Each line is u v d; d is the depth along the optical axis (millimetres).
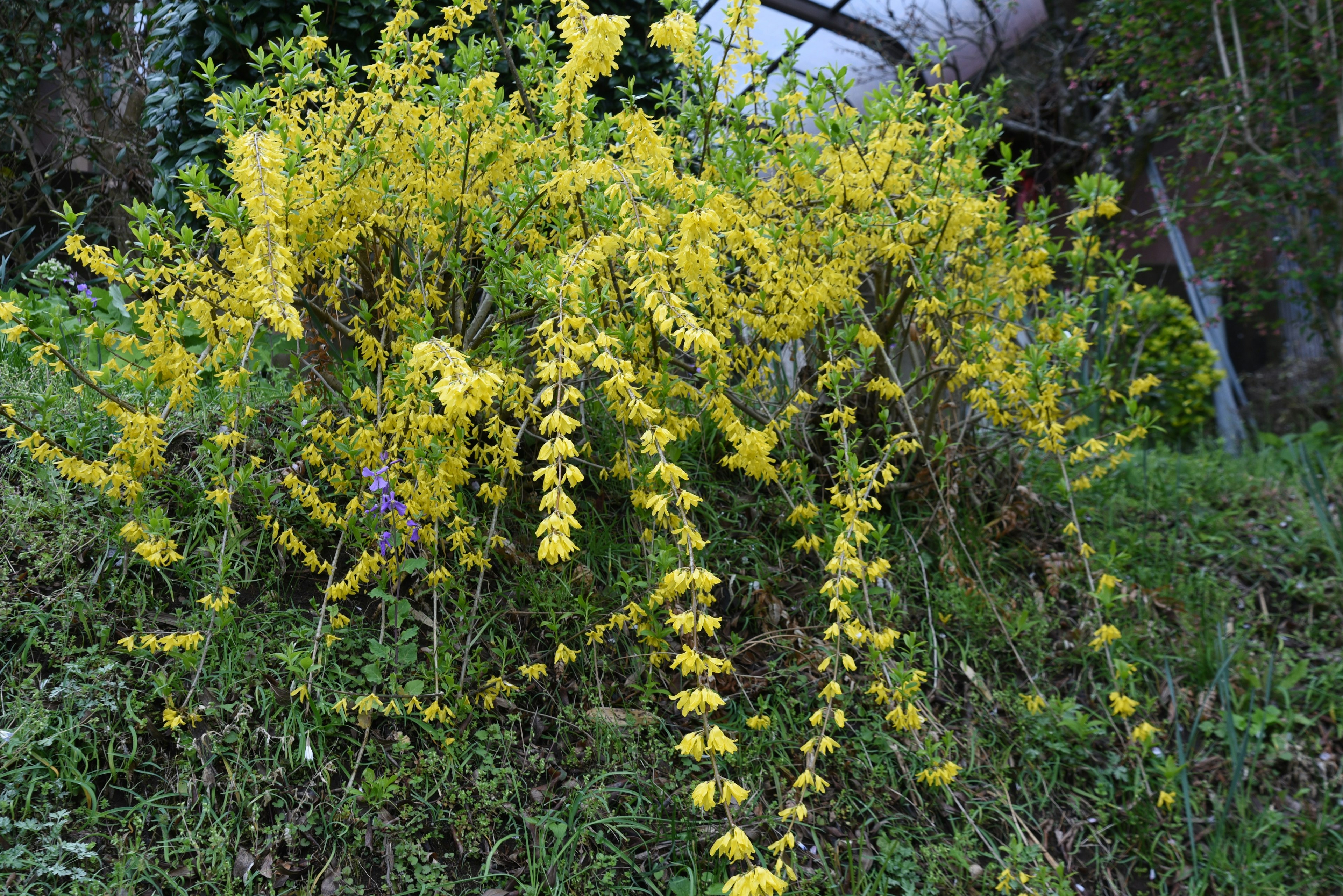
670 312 2176
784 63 3229
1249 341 9305
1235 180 7410
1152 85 8062
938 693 3221
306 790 2377
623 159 2703
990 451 3938
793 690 3029
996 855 2654
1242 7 7453
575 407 3426
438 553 2797
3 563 2584
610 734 2680
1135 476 4816
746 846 1840
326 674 2604
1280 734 3373
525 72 3098
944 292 3441
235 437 2361
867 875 2578
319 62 3529
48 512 2691
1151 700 3283
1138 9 7586
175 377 2420
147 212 2471
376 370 2951
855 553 2611
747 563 3447
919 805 2809
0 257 5070
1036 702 3125
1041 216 3656
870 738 2912
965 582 3447
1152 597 3748
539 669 2643
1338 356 7410
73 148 5547
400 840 2330
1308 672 3701
